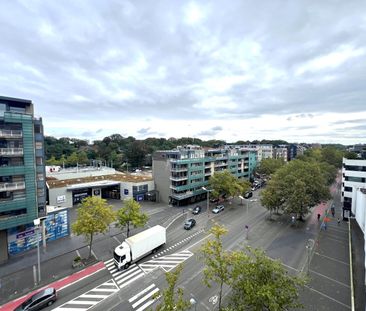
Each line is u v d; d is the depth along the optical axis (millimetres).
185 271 28000
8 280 26297
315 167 48688
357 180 47531
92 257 31594
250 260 16906
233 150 81875
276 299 14234
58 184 58156
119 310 21578
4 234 30859
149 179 66375
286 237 38281
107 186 64375
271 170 84812
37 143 33406
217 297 23016
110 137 174125
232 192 55594
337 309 21312
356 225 43906
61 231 38000
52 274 27547
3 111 29188
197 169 62656
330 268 28578
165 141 160625
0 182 29469
